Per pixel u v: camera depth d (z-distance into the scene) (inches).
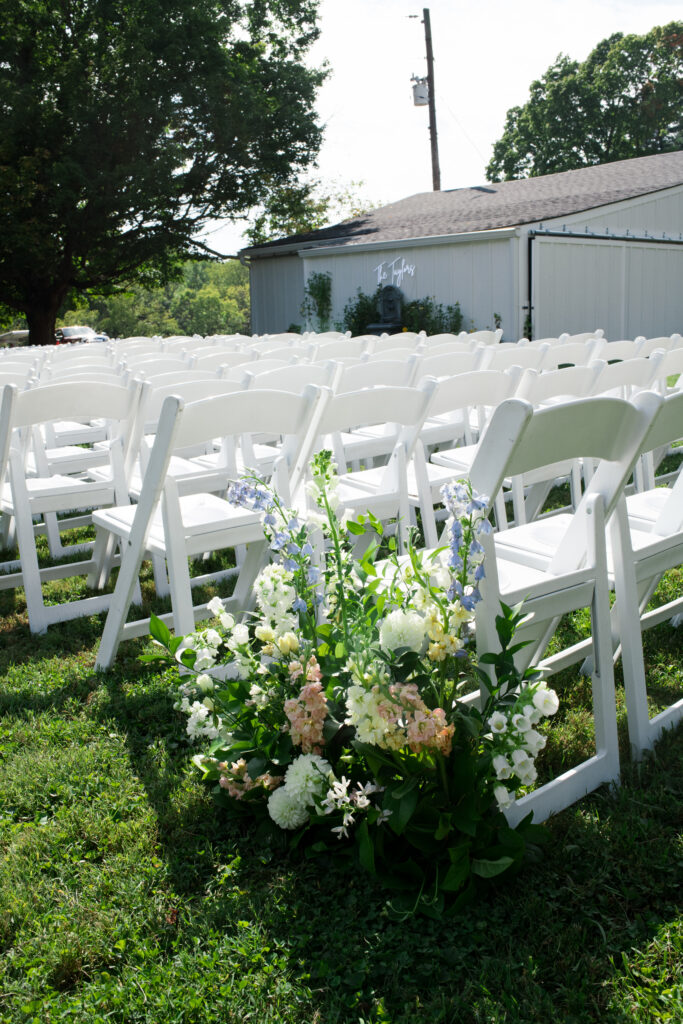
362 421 133.0
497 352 195.2
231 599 137.4
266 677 85.7
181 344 349.1
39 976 67.5
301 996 64.6
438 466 175.2
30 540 145.3
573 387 154.6
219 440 194.1
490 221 613.0
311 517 83.8
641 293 646.5
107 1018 63.5
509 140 1662.2
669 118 1558.8
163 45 874.1
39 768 97.7
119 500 153.7
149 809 89.7
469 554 77.2
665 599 144.5
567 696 113.6
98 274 973.8
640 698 97.0
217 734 87.0
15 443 142.3
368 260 683.4
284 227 1154.7
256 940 69.8
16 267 904.3
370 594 82.3
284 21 1000.9
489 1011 62.2
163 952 70.4
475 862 73.3
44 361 277.0
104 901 75.7
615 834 81.6
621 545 95.3
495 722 72.3
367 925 72.1
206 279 3848.4
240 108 887.1
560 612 89.4
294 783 77.3
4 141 819.4
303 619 84.6
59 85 845.8
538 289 569.6
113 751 101.6
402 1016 62.3
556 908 72.8
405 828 74.5
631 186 685.9
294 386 155.3
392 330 652.7
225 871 78.7
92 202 863.7
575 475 186.7
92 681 122.6
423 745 72.4
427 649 81.1
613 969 66.2
